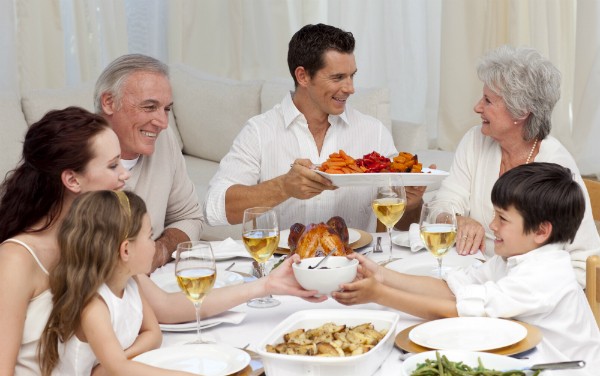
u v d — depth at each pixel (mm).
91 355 1509
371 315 1543
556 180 1740
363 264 1812
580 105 4191
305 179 2334
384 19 4977
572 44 4305
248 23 5406
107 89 2324
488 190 2545
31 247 1599
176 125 4789
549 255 1729
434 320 1652
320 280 1666
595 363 1740
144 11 5484
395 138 4066
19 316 1555
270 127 2811
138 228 1523
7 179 1686
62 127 1650
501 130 2447
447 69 4730
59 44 5109
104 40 5215
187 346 1508
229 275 1978
